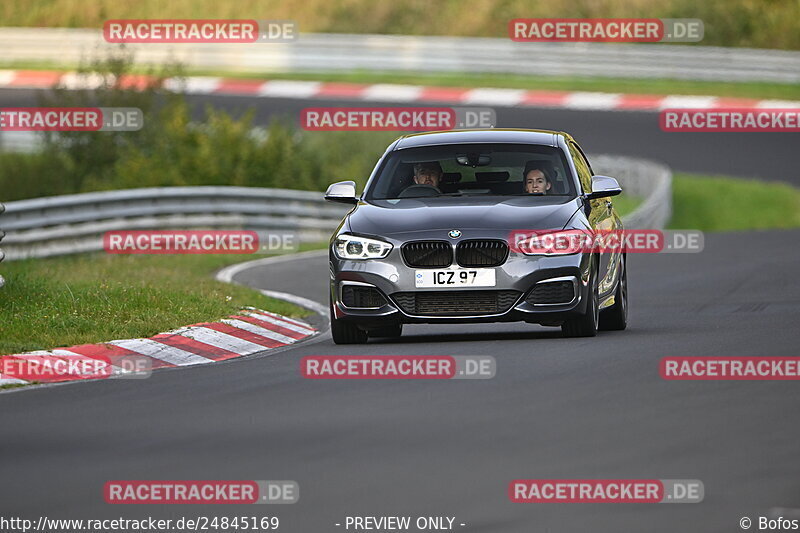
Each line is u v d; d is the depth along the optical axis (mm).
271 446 25875
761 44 164375
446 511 20672
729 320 45938
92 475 23781
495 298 39906
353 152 107562
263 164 99000
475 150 44156
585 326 41031
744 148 124000
